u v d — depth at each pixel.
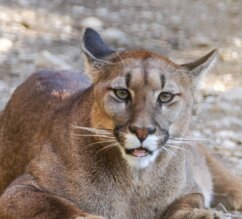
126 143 10.30
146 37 23.02
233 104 17.92
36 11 23.77
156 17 25.12
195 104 17.86
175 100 10.52
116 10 25.42
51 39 21.52
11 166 12.12
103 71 10.70
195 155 12.67
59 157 10.91
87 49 10.96
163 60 10.68
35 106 12.04
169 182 10.98
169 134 10.55
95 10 25.08
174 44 22.58
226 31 24.12
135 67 10.43
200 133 16.28
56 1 25.19
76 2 25.41
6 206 10.79
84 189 10.73
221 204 12.80
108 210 10.78
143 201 10.91
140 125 10.18
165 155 10.77
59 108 11.62
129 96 10.38
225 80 19.64
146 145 10.28
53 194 10.74
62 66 19.14
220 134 16.22
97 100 10.59
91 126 10.68
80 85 12.41
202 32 23.89
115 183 10.73
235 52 21.91
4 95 17.16
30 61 19.44
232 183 13.18
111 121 10.44
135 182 10.77
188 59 21.22
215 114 17.34
